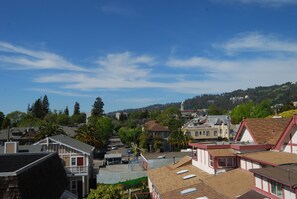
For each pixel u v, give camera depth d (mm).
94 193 27312
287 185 17000
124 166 56406
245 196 20469
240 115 119312
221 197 21797
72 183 45656
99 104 181125
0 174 15633
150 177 36688
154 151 86438
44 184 19203
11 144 38844
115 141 121125
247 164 26656
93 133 77562
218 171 28453
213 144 31031
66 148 46094
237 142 31094
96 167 63094
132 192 40406
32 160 22297
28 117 141250
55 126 78688
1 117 132625
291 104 127438
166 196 26688
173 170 36344
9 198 15156
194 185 26797
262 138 29203
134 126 138000
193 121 136000
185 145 85875
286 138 25328
